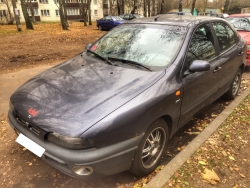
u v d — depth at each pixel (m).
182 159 3.03
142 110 2.46
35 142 2.44
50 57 9.34
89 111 2.33
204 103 3.76
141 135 2.48
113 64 3.20
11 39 13.62
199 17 3.98
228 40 4.43
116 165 2.38
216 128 3.79
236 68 4.65
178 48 3.16
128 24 3.97
